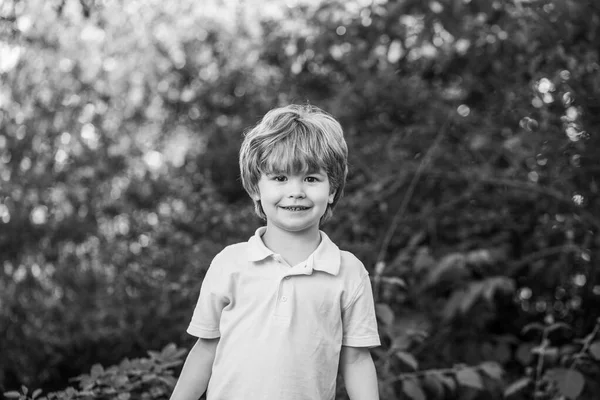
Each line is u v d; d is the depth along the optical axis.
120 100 4.59
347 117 4.14
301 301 1.97
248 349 1.95
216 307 2.04
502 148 3.83
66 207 4.19
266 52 4.49
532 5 3.55
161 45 4.64
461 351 3.58
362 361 2.07
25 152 4.09
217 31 4.71
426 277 3.57
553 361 3.35
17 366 3.87
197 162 4.54
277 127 2.03
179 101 4.69
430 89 4.21
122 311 3.76
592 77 3.49
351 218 3.74
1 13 3.99
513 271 3.90
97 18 4.29
